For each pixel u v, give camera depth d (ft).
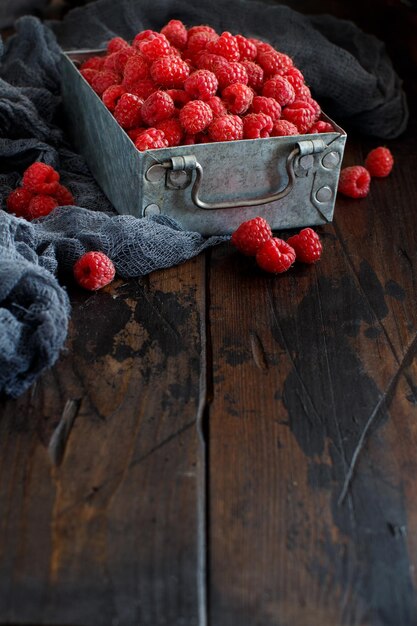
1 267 2.42
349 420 2.40
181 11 3.36
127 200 2.76
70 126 3.07
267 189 2.76
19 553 2.17
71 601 2.11
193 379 2.45
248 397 2.43
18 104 2.96
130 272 2.66
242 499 2.26
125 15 3.33
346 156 3.18
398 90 3.34
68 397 2.40
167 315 2.59
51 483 2.26
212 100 2.72
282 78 2.79
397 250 2.82
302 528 2.23
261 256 2.69
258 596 2.14
